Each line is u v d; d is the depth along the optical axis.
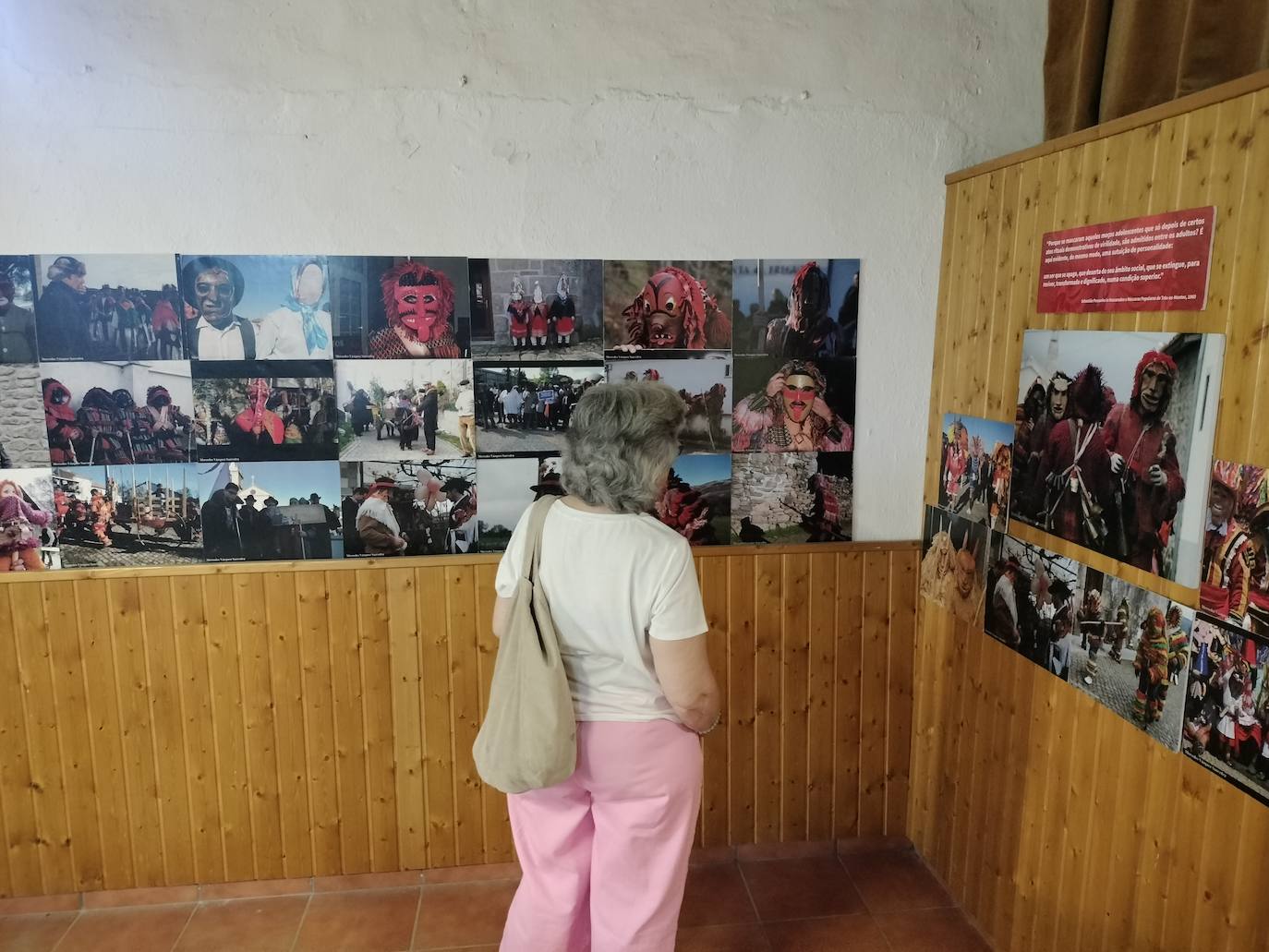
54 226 2.35
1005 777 2.36
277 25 2.35
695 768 1.84
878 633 2.82
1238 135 1.57
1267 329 1.51
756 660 2.78
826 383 2.70
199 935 2.51
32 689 2.50
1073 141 2.02
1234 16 1.78
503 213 2.50
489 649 2.65
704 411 2.65
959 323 2.57
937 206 2.66
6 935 2.51
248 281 2.43
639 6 2.47
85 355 2.40
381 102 2.41
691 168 2.55
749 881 2.76
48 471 2.43
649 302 2.59
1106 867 1.95
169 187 2.37
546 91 2.47
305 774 2.65
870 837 2.93
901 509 2.80
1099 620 1.96
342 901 2.67
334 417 2.51
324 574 2.55
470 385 2.55
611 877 1.82
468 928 2.54
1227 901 1.61
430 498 2.58
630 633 1.72
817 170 2.60
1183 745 1.72
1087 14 2.20
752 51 2.53
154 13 2.31
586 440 1.72
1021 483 2.26
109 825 2.60
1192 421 1.67
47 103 2.30
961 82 2.62
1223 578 1.61
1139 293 1.82
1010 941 2.35
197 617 2.53
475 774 2.72
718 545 2.72
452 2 2.40
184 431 2.46
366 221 2.46
